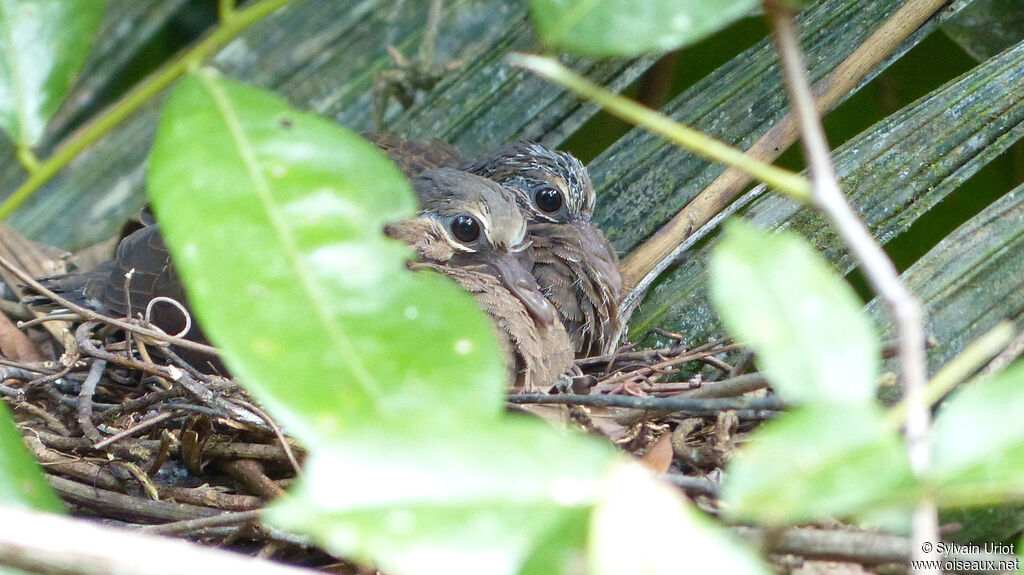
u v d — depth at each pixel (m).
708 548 0.59
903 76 2.29
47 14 0.86
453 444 0.63
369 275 0.75
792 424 0.61
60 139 2.72
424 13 2.61
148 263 2.08
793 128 1.88
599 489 0.62
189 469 1.57
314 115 0.80
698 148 0.70
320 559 1.37
